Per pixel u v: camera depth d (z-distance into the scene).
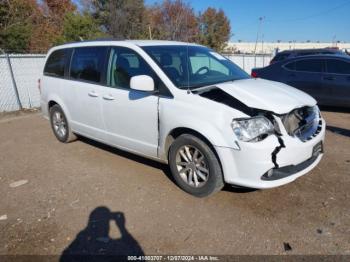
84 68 4.89
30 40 21.73
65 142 5.87
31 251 2.86
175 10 35.56
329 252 2.70
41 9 26.88
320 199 3.51
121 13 32.25
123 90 4.15
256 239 2.90
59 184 4.17
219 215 3.29
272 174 3.17
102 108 4.49
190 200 3.60
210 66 4.40
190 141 3.49
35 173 4.58
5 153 5.58
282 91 3.67
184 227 3.12
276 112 3.11
